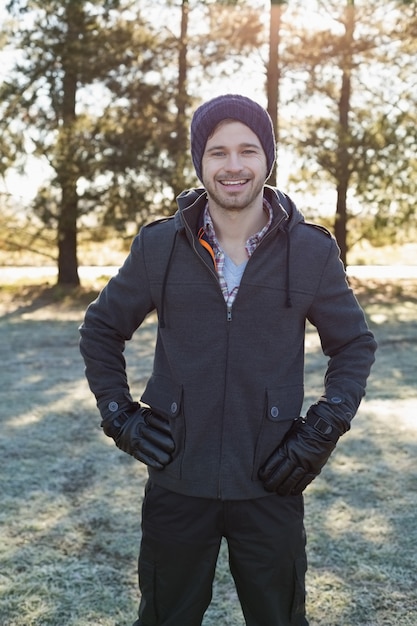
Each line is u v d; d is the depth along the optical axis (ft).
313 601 8.52
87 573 9.25
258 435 5.57
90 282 50.93
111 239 47.85
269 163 5.66
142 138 43.16
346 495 11.89
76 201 44.04
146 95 44.27
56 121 43.80
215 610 8.42
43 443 14.87
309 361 24.58
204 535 5.74
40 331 32.07
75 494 12.03
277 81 46.42
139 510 11.31
